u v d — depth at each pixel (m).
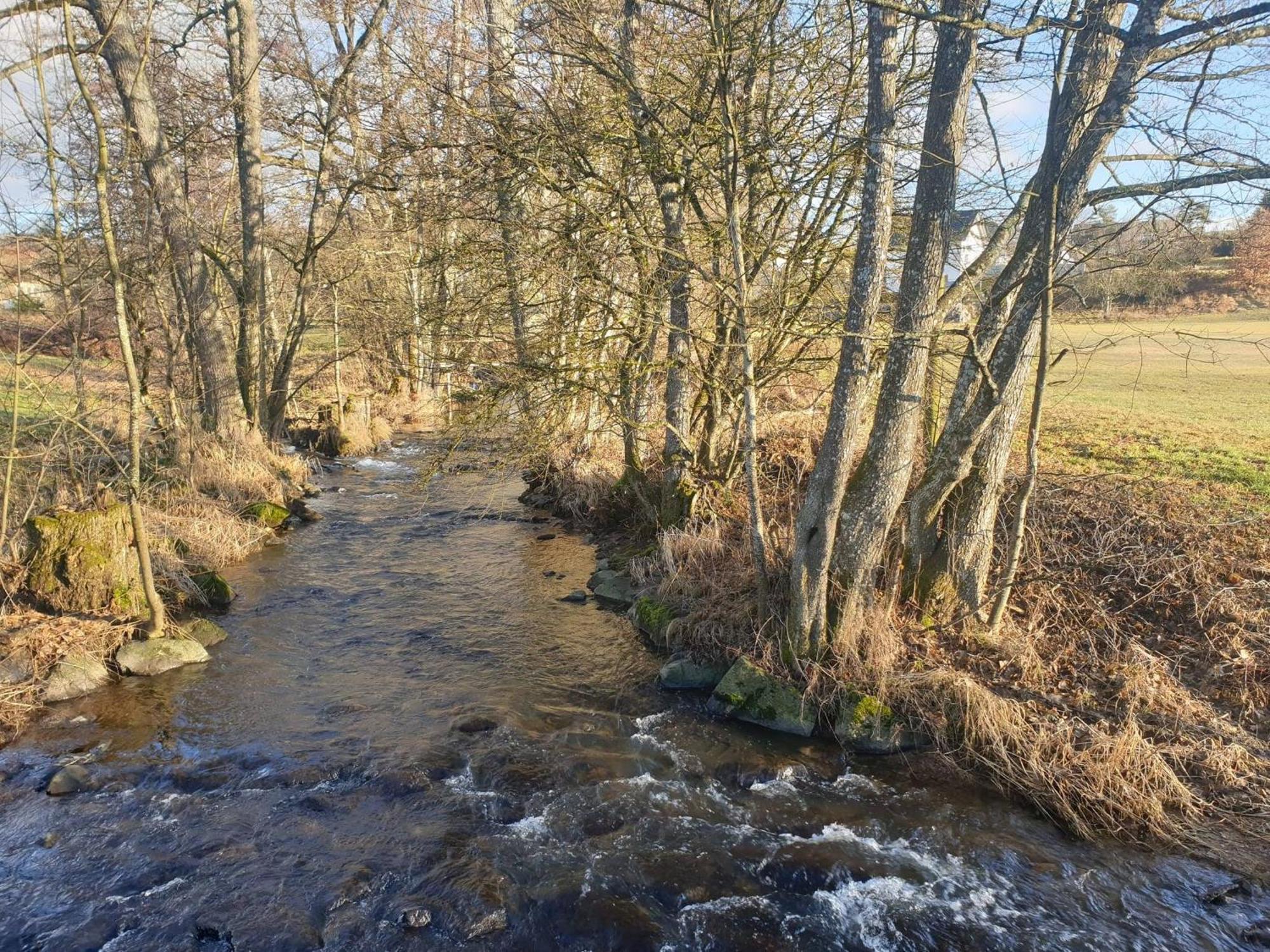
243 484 15.56
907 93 10.73
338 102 17.92
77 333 12.16
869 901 5.88
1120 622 8.59
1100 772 6.80
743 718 8.33
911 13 6.52
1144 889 5.96
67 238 12.30
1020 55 7.58
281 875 6.03
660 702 8.75
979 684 7.91
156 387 18.80
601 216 9.77
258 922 5.53
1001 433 8.48
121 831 6.48
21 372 10.10
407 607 11.30
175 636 9.70
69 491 11.73
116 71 15.64
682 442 11.78
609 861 6.26
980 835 6.59
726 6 9.02
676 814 6.86
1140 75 7.10
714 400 11.72
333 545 13.98
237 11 18.08
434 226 12.83
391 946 5.39
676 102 10.09
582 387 10.68
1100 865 6.23
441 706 8.58
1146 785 6.74
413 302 15.76
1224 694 7.65
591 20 10.20
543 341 11.02
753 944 5.48
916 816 6.84
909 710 7.81
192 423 16.39
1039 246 7.80
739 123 10.12
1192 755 7.09
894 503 8.11
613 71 10.19
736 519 11.43
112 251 8.52
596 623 10.74
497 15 12.78
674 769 7.52
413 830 6.57
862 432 12.98
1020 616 8.83
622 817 6.79
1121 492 10.57
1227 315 27.47
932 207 7.57
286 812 6.78
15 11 10.45
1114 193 7.25
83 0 15.15
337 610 11.16
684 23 10.87
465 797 7.02
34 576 9.68
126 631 9.47
